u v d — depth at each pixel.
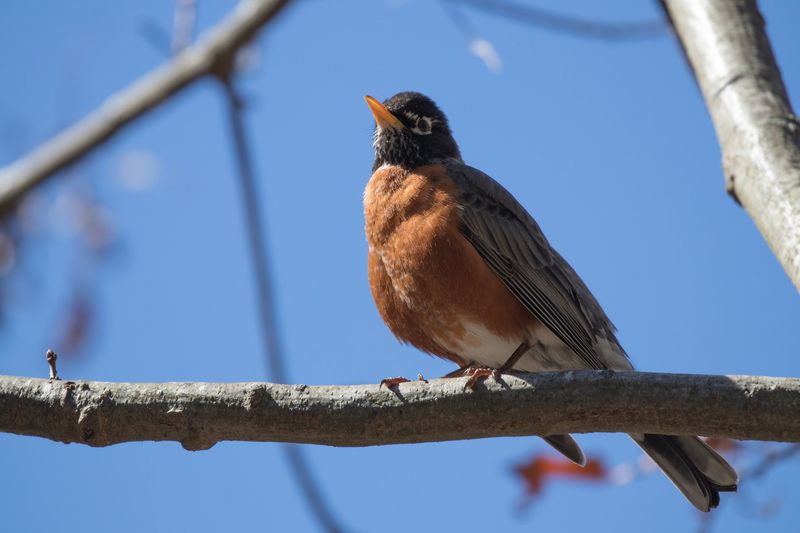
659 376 7.53
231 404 7.70
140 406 7.70
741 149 8.95
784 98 9.38
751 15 10.05
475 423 7.76
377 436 7.79
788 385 7.22
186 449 7.84
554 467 11.45
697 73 9.98
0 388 7.79
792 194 8.30
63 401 7.72
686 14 10.34
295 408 7.71
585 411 7.60
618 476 11.37
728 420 7.31
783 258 8.06
